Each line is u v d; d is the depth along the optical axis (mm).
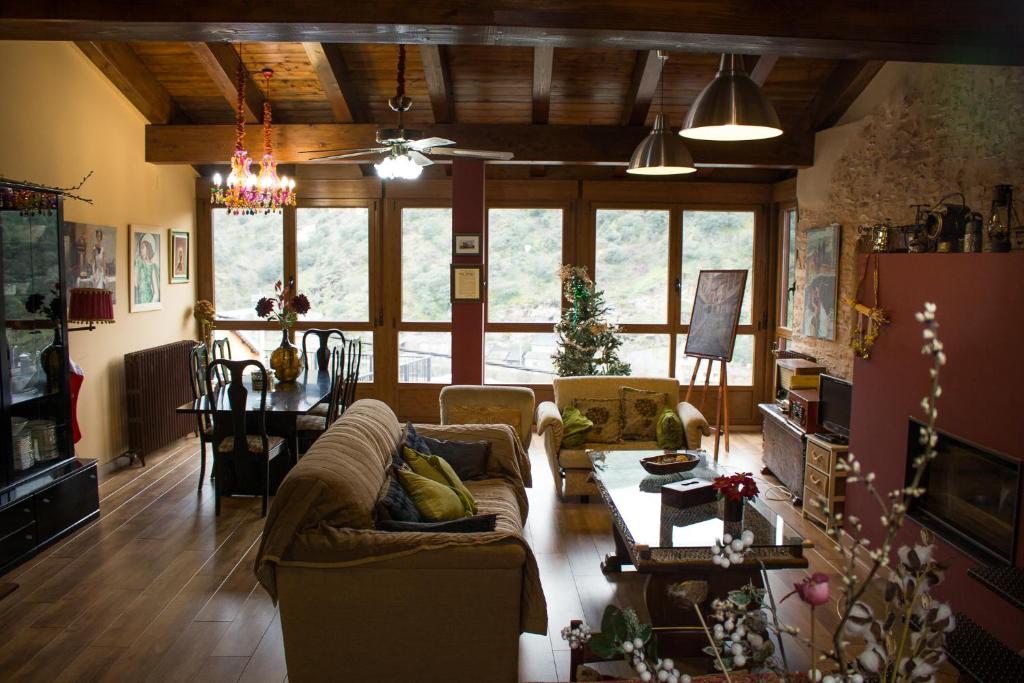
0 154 5035
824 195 6648
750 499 3768
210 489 5957
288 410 5355
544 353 8320
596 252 8219
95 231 6109
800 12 3539
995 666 2621
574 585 4309
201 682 3289
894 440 4391
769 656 1329
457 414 5586
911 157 5211
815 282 6684
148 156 6984
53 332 4938
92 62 6113
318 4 3424
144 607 3979
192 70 6750
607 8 3469
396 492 3502
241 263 8234
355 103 7062
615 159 6895
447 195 8109
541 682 3326
